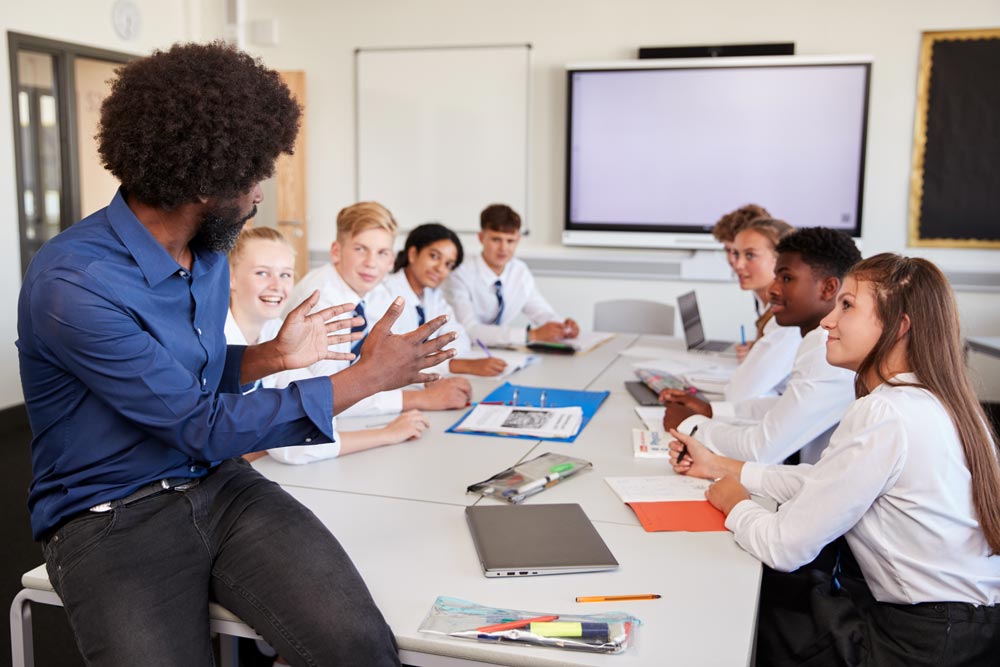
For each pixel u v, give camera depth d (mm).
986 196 5406
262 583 1265
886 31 5426
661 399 2611
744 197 5770
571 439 2223
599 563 1427
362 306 2795
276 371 1525
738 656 1171
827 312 2244
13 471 4125
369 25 6316
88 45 5387
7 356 4875
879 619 1533
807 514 1460
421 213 6418
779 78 5574
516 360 3287
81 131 5996
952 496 1467
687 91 5734
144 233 1275
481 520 1605
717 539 1570
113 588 1206
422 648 1219
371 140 6434
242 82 1229
